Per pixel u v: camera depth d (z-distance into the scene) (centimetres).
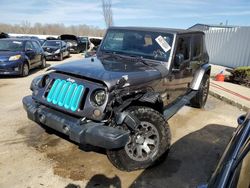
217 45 1927
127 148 367
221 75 1167
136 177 371
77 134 342
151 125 382
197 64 634
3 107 638
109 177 367
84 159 408
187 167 405
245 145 193
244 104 754
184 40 528
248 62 1552
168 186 355
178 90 545
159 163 402
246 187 172
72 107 362
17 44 1143
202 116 657
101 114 348
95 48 630
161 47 484
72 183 349
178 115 654
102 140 329
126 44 518
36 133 489
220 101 827
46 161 397
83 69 387
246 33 1586
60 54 1853
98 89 356
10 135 478
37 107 402
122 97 370
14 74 1045
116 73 382
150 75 420
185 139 508
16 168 376
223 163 199
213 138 520
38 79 423
